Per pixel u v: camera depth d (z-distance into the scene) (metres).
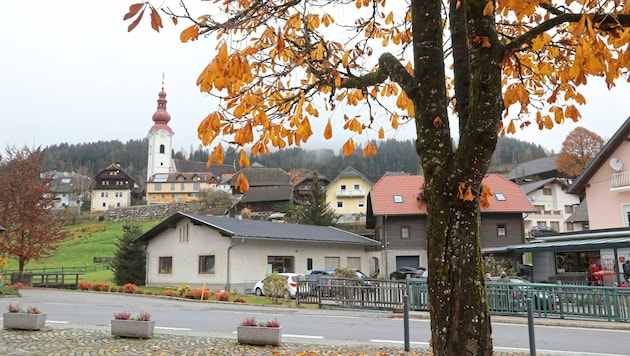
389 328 13.73
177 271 33.03
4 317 11.29
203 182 111.38
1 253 32.28
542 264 30.77
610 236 24.66
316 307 20.33
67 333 10.95
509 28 6.34
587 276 25.92
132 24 3.04
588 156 75.81
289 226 38.84
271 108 5.18
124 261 35.00
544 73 5.92
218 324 14.21
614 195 28.91
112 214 85.94
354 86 5.49
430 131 4.39
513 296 16.88
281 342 10.63
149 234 34.50
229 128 4.22
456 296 4.05
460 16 4.92
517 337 12.38
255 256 31.77
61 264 55.12
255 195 77.94
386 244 44.59
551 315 16.34
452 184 4.18
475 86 4.14
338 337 11.91
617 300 15.42
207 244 31.59
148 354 8.70
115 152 168.50
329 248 38.06
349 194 71.88
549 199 67.44
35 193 33.94
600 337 12.48
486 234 44.12
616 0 3.87
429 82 4.47
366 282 19.16
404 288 18.27
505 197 45.12
